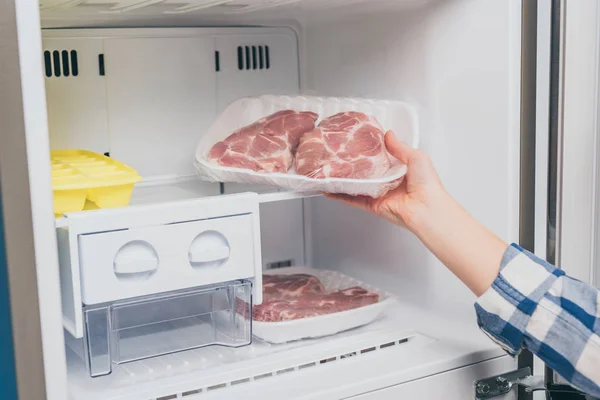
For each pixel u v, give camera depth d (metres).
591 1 1.18
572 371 1.00
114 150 1.56
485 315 1.06
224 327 1.29
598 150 1.23
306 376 1.15
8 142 0.84
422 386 1.17
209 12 1.49
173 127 1.63
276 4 1.37
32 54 0.84
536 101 1.24
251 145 1.35
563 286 1.02
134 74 1.56
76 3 1.28
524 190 1.25
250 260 1.15
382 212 1.26
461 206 1.22
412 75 1.42
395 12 1.45
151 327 1.33
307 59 1.77
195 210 1.08
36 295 0.87
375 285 1.61
